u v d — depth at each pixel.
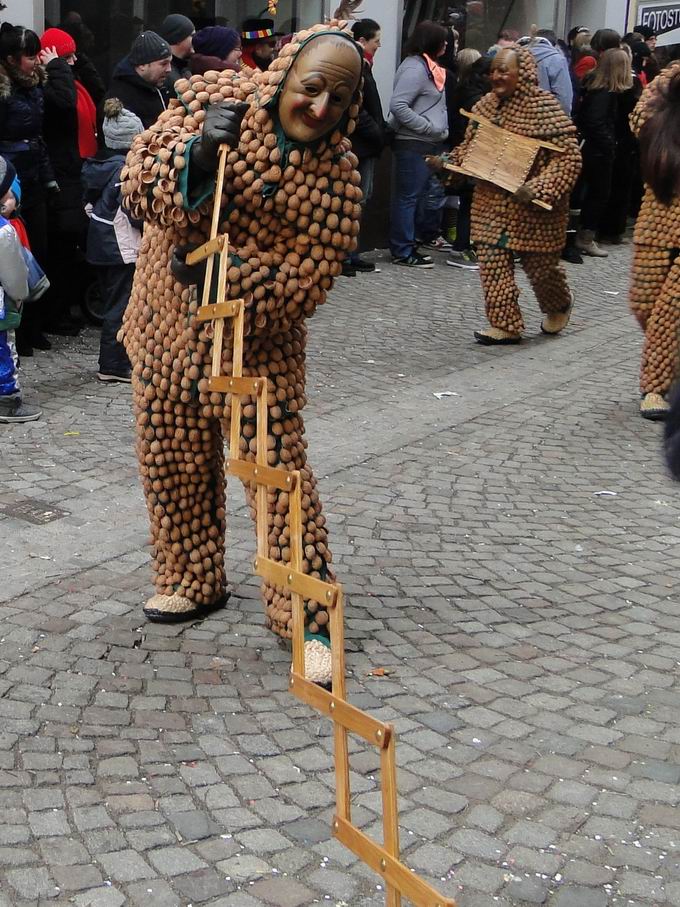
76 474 5.90
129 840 3.08
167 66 7.87
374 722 2.07
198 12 10.41
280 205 3.45
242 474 2.76
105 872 2.95
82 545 5.04
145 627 4.30
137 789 3.32
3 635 4.18
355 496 5.79
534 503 5.85
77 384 7.48
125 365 7.52
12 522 5.26
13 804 3.21
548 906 2.89
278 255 3.54
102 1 9.55
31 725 3.61
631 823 3.24
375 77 12.53
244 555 5.02
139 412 4.06
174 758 3.48
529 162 8.48
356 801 3.30
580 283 11.94
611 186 13.84
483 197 8.85
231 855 3.05
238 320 3.13
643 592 4.84
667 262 7.05
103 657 4.07
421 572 4.95
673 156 3.12
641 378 7.38
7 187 6.66
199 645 4.20
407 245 12.03
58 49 8.38
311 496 3.92
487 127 8.62
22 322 8.06
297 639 2.37
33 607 4.41
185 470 4.14
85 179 7.24
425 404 7.49
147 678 3.95
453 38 12.27
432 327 9.65
